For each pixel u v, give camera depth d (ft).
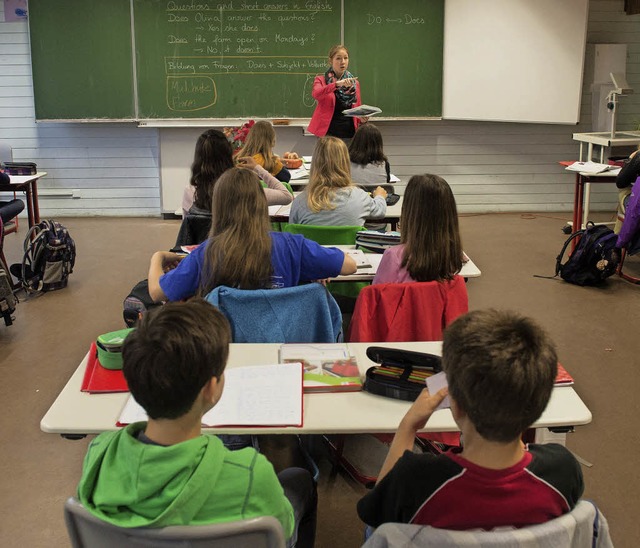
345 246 10.78
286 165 17.63
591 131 23.58
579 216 18.74
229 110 22.67
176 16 21.88
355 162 14.67
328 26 22.20
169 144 22.88
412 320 7.70
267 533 3.89
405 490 3.90
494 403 3.61
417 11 22.12
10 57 22.25
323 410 5.68
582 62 20.85
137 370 3.84
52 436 9.89
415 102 22.77
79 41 21.88
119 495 3.77
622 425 10.14
